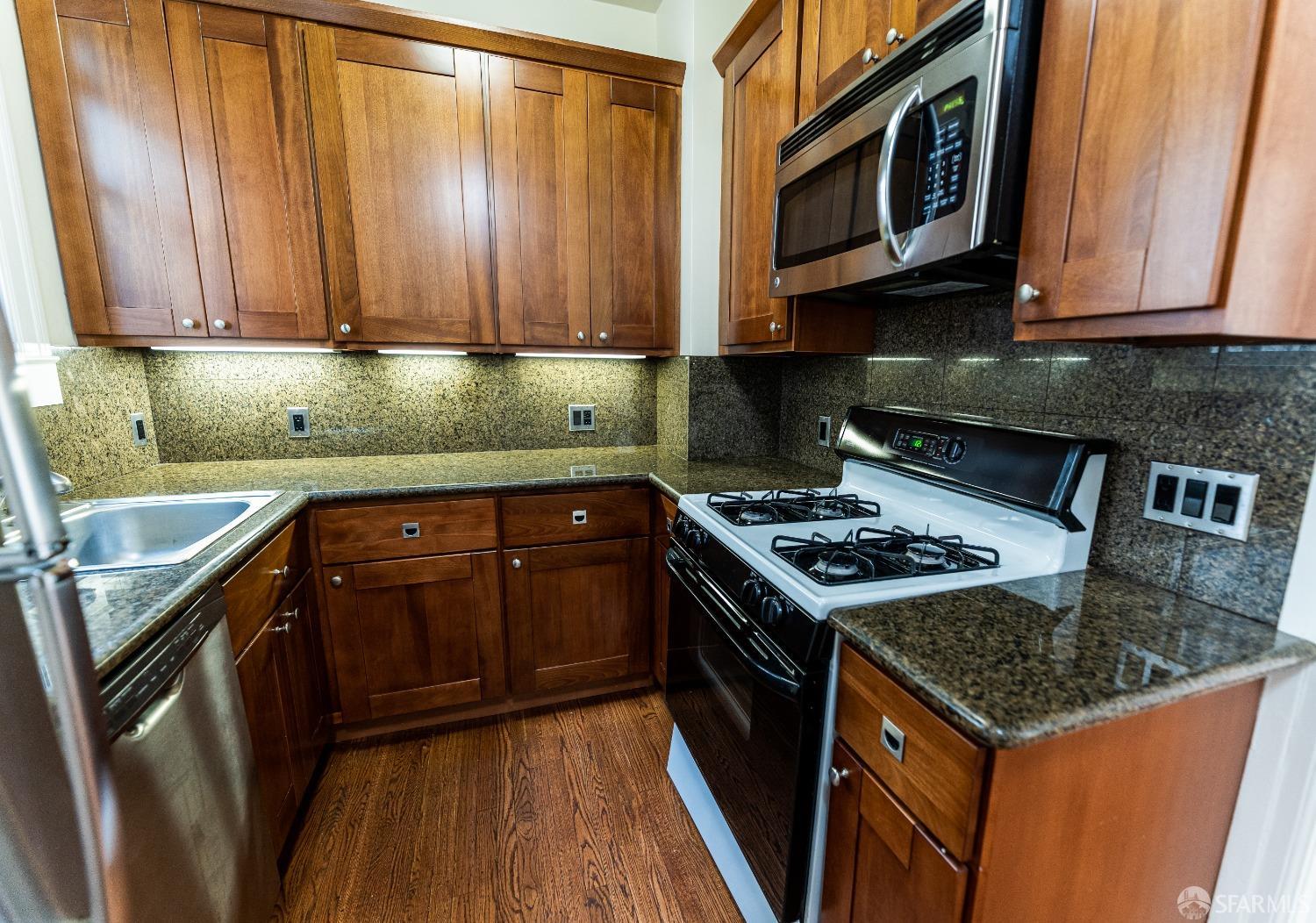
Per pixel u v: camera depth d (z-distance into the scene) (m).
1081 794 0.71
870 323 1.71
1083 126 0.78
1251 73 0.60
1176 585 0.97
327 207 1.73
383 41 1.70
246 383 2.00
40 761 0.66
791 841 1.01
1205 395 0.91
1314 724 0.78
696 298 2.11
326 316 1.78
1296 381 0.79
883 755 0.82
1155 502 0.99
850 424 1.67
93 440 1.65
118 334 1.60
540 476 1.88
